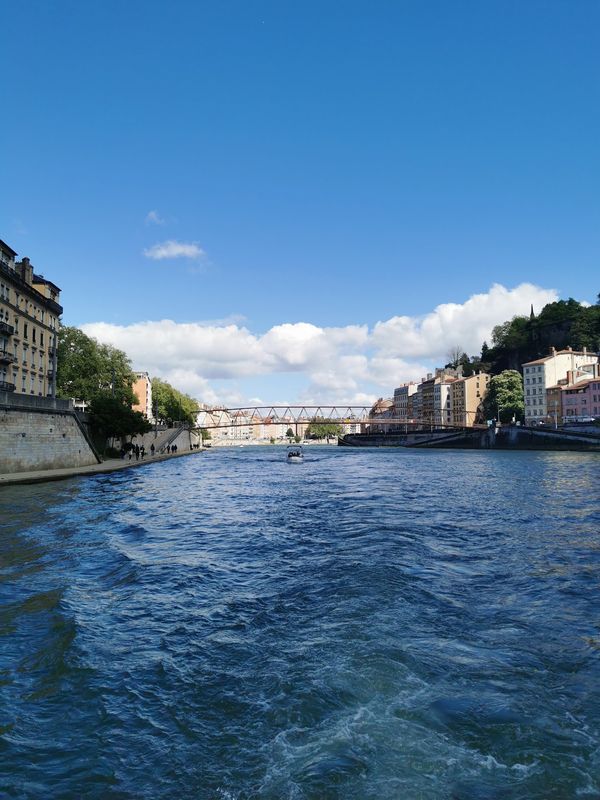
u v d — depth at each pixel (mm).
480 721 7902
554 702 8516
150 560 18156
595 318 160000
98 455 61625
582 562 17531
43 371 64125
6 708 8344
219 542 21359
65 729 7805
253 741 7445
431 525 24250
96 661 10008
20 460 45625
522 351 179625
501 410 152375
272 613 12609
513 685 9039
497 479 48594
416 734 7531
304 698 8492
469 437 132625
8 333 52312
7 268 52812
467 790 6430
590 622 12086
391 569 16031
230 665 9820
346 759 6988
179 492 40469
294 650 10383
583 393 127250
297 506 32062
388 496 36219
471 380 178500
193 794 6426
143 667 9773
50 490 37594
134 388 147375
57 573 16188
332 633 11188
